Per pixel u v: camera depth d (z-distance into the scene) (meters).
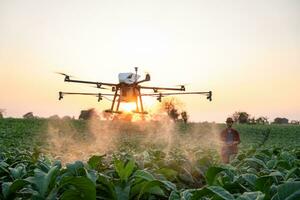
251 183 3.84
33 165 5.15
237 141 14.88
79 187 3.37
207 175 4.32
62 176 3.79
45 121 55.81
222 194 2.85
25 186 3.88
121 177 4.23
